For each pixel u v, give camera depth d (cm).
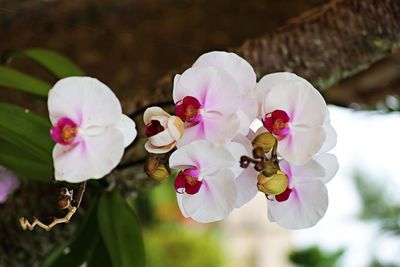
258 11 196
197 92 105
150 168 106
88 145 100
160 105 119
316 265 230
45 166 121
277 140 105
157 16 200
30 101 181
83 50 195
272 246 492
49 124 120
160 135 103
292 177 107
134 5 200
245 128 105
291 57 132
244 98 106
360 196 249
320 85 135
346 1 132
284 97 104
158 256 343
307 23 133
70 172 100
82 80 100
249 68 106
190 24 200
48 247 136
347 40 132
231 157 102
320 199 108
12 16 189
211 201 106
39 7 191
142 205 342
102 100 100
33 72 189
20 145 118
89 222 127
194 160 103
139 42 198
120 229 123
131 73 196
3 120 118
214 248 375
